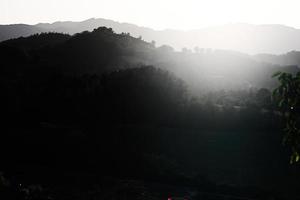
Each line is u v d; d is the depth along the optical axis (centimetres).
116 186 7712
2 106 11131
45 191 6875
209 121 10669
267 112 10812
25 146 9606
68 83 11806
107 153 9394
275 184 8538
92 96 11350
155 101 11112
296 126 1498
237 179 8681
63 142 9738
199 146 9900
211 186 8169
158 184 8206
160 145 9906
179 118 10850
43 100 11369
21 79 13175
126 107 11044
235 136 10244
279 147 9756
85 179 8056
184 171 8894
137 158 9162
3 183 6481
